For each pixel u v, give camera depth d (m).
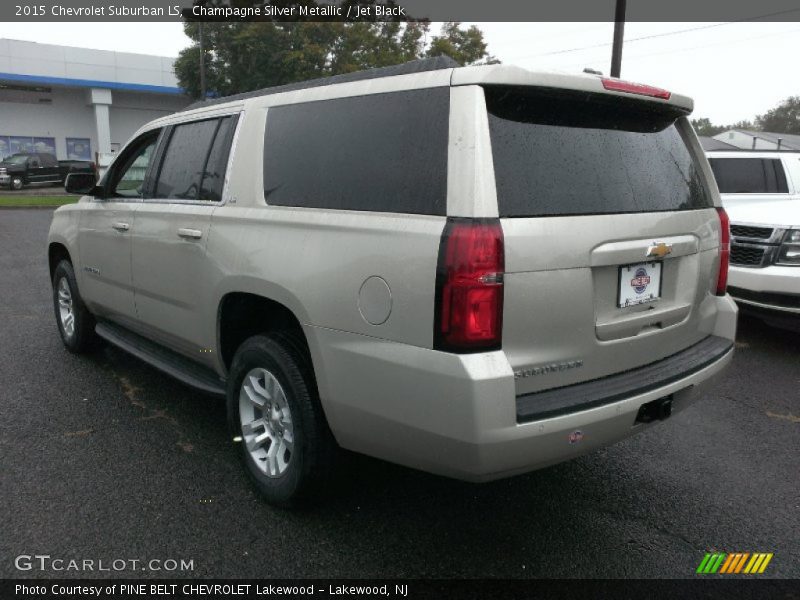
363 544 2.85
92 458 3.57
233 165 3.37
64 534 2.85
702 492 3.38
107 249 4.42
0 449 3.64
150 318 4.07
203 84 26.97
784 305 5.67
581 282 2.46
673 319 2.96
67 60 34.66
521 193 2.37
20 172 28.06
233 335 3.48
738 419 4.35
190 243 3.50
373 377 2.49
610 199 2.65
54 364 5.14
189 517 3.01
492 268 2.23
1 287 8.21
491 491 3.36
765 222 5.77
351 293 2.56
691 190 3.16
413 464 2.51
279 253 2.89
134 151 4.42
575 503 3.25
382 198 2.57
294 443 2.90
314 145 2.95
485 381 2.21
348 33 26.09
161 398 4.47
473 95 2.35
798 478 3.54
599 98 2.67
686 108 3.06
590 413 2.42
